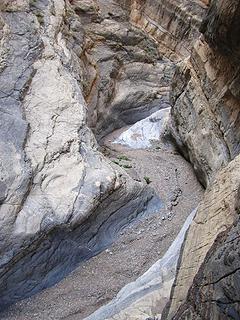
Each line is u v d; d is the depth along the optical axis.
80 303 7.70
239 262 3.67
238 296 3.54
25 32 10.48
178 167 12.84
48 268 7.93
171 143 15.05
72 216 7.96
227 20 9.37
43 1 12.58
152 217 9.91
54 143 8.77
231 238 4.20
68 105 9.70
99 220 8.80
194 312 4.37
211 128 10.66
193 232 5.55
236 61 9.70
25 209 7.59
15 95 9.12
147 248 9.02
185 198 11.06
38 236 7.47
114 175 8.91
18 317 7.38
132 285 7.65
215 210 5.36
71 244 8.30
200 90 11.77
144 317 6.39
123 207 9.33
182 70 13.23
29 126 8.73
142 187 9.77
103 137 16.16
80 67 13.02
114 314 6.78
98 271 8.43
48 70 10.13
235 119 9.51
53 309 7.57
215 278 4.08
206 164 10.70
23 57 9.94
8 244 7.15
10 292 7.47
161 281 7.27
